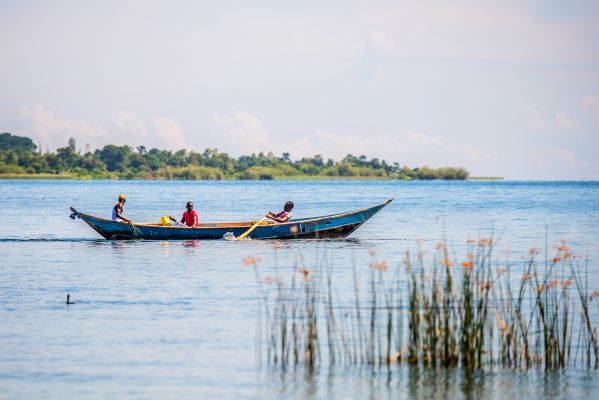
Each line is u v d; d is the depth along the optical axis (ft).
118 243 447.01
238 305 262.47
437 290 203.72
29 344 216.95
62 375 193.06
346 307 252.21
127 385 186.80
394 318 237.04
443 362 199.00
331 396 180.65
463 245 450.71
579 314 241.14
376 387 185.47
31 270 342.03
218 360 203.72
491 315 216.74
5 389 184.03
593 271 333.21
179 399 178.91
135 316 247.50
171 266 352.49
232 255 391.86
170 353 209.05
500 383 188.24
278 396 180.55
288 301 254.06
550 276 313.73
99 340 220.64
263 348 212.84
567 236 517.96
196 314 249.75
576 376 193.06
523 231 558.97
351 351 208.54
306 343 203.10
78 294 284.00
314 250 414.82
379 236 511.40
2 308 259.39
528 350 208.13
